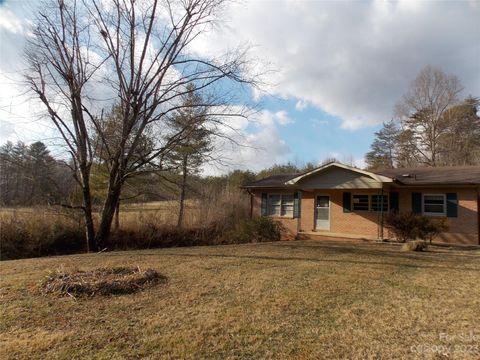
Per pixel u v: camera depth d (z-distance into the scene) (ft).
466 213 51.37
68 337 13.78
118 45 47.24
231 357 12.25
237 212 73.51
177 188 71.87
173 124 52.39
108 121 52.39
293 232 68.39
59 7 45.11
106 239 49.67
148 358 12.14
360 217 61.26
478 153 112.37
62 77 46.29
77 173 49.65
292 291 20.61
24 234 52.16
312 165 134.10
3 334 14.08
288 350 12.80
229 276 24.56
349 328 14.92
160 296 19.56
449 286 22.08
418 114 126.00
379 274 25.45
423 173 60.03
